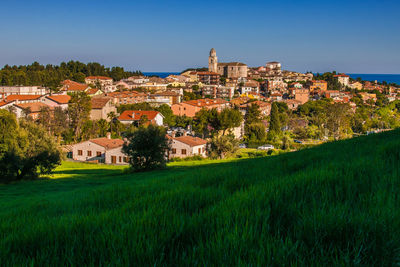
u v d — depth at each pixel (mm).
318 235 3240
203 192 5926
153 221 4133
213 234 3551
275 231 3432
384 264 2791
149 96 151000
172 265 3029
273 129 99188
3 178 31766
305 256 2908
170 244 3449
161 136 35438
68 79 192125
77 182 27562
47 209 7980
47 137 35125
